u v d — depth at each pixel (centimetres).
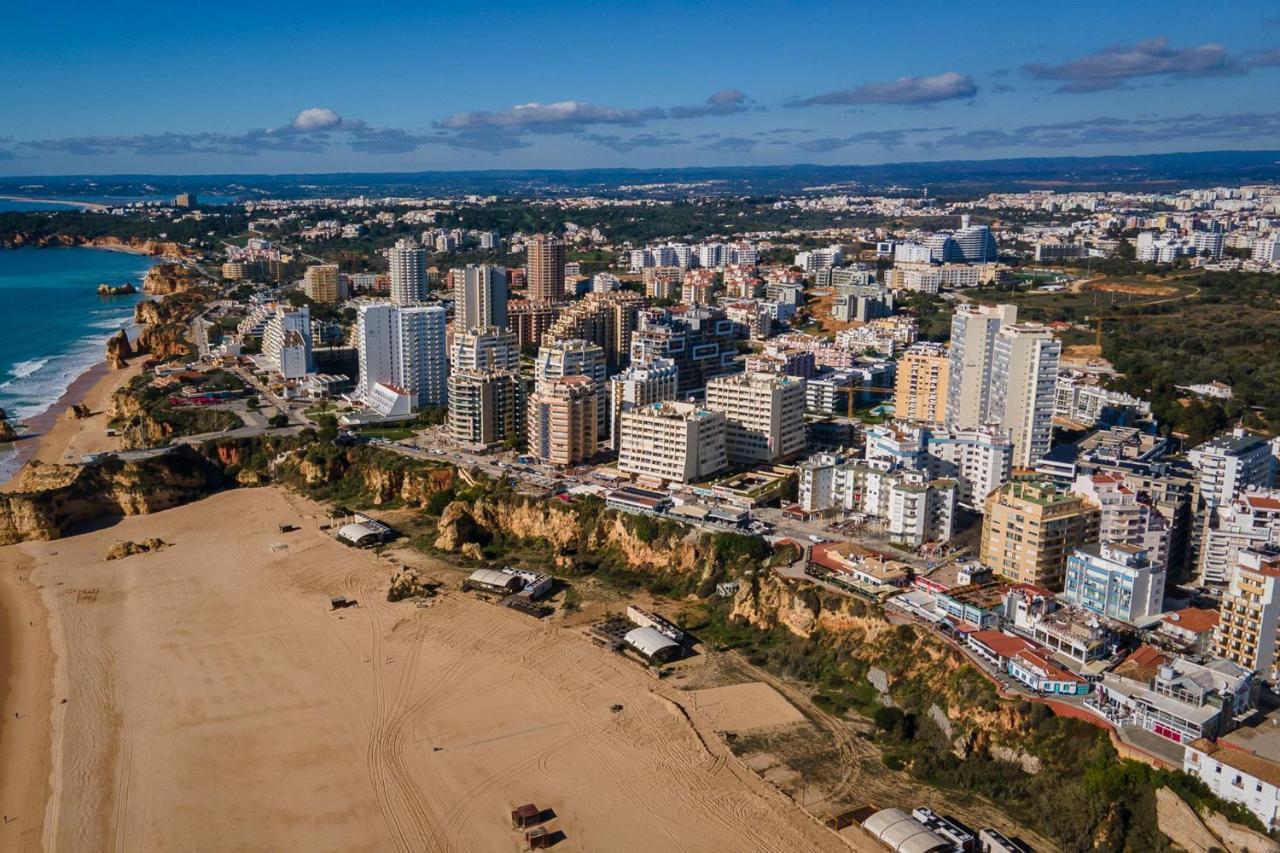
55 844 16588
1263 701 17988
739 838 16688
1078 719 17800
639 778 18275
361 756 18888
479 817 17212
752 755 19012
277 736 19525
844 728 19912
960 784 18038
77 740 19388
